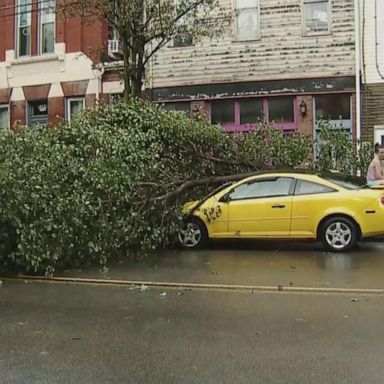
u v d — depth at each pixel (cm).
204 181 1241
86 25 1919
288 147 1430
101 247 1008
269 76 1808
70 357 557
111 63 1950
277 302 765
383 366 523
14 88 2136
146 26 1544
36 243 929
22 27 2142
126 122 1253
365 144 1516
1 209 921
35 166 941
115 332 638
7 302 784
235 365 530
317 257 1081
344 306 738
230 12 1838
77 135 1065
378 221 1110
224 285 865
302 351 566
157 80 1914
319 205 1134
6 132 986
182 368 525
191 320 683
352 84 1733
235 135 1446
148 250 1176
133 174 1088
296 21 1788
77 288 873
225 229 1180
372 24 1725
